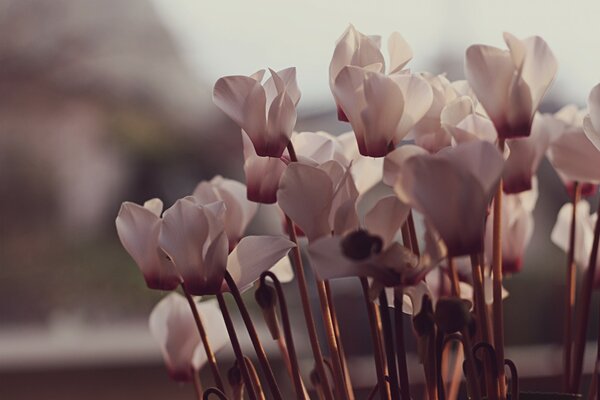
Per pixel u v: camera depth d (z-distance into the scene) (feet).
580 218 2.12
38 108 7.92
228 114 1.84
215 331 2.06
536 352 4.81
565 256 5.42
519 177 1.94
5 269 6.88
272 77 1.81
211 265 1.76
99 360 5.02
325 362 1.96
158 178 7.70
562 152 1.96
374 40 1.92
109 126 7.86
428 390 1.73
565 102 5.42
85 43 8.06
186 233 1.75
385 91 1.74
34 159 7.70
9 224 7.39
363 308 3.65
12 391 4.96
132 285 6.67
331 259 1.60
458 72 6.05
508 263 2.06
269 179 1.90
